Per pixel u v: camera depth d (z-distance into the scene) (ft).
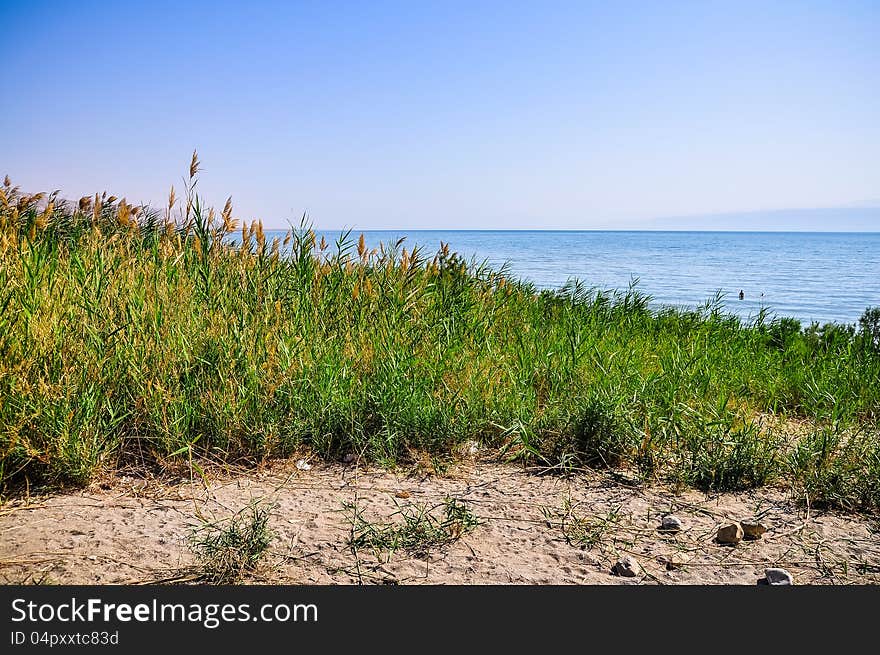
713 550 11.60
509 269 30.81
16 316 15.60
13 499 12.55
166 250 21.61
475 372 18.67
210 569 10.23
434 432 16.06
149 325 17.24
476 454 16.08
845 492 13.84
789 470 15.34
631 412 16.44
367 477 14.52
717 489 14.51
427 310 22.65
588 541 11.71
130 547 10.84
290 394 16.30
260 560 10.62
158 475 14.05
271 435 15.30
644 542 11.81
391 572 10.45
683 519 12.86
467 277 27.71
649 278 157.07
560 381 18.84
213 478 14.08
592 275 156.97
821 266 248.52
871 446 16.11
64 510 12.17
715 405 18.42
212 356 16.90
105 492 13.10
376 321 21.08
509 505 13.24
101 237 21.98
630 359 21.94
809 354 29.27
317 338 19.06
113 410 15.02
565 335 23.08
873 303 108.88
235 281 20.93
